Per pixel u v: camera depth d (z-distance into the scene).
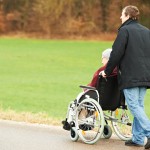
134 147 20.39
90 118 20.75
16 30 121.31
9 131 23.05
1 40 110.00
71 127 21.27
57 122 25.12
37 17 120.56
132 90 19.89
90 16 119.12
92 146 20.45
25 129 23.50
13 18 120.94
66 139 21.66
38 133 22.72
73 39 116.81
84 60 76.56
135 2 110.50
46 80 52.72
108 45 102.19
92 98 21.08
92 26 119.06
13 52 86.12
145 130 19.75
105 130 21.91
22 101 37.25
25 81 51.72
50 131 23.17
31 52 86.56
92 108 20.59
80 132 21.05
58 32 119.69
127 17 20.45
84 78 55.00
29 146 20.33
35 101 37.41
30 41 108.81
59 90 44.66
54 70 63.75
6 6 122.56
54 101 37.56
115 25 118.56
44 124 24.75
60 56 81.31
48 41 110.38
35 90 44.47
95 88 20.75
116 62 19.83
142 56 20.00
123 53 19.88
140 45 20.03
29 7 121.06
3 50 89.38
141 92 20.22
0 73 59.69
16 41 108.12
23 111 30.83
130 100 19.94
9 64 69.88
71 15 119.62
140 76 19.84
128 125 22.22
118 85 20.33
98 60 76.88
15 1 122.94
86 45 101.75
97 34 118.62
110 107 21.30
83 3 119.38
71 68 66.31
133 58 19.86
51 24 119.88
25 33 120.06
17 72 60.94
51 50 90.81
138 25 20.44
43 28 120.00
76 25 119.12
